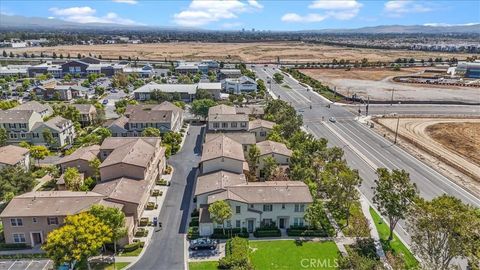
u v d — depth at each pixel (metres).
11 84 189.62
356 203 68.69
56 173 77.00
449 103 156.12
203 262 53.28
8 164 76.06
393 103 156.75
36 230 56.78
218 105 118.56
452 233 43.81
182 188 76.56
